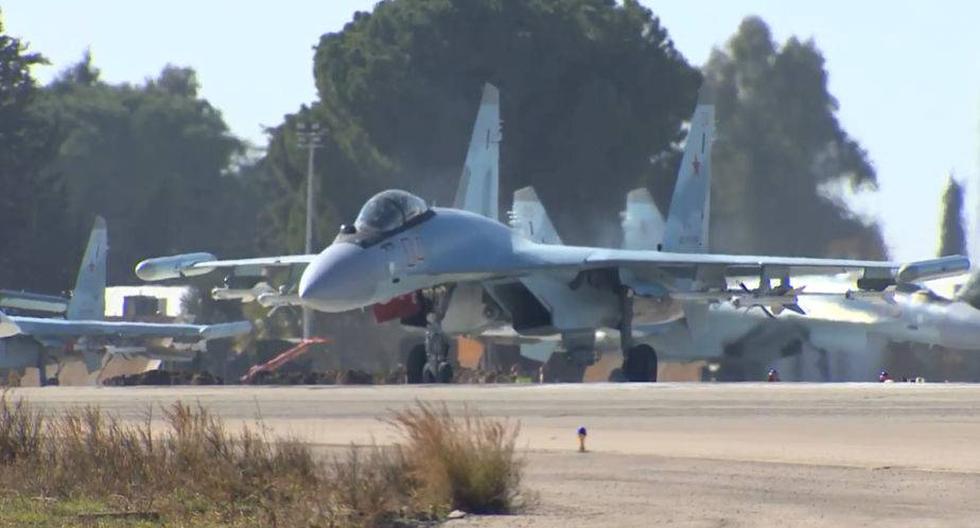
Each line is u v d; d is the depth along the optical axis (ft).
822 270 447.01
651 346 494.18
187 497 191.72
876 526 157.69
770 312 459.73
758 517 164.45
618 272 462.60
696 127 526.16
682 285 465.47
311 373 593.01
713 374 613.11
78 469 209.05
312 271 410.93
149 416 251.60
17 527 173.17
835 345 615.16
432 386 400.67
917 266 425.28
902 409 288.10
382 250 418.31
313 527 170.60
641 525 162.30
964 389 355.97
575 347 465.06
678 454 217.15
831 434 241.35
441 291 449.06
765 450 219.82
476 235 447.83
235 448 214.07
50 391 400.47
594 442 234.58
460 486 179.22
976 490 179.32
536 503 178.81
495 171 538.47
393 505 178.50
